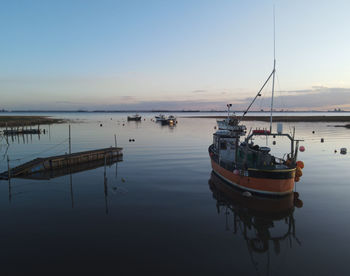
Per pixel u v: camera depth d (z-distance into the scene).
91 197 16.31
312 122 105.25
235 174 17.41
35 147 40.00
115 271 8.55
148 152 34.84
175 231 11.59
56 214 13.48
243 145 20.16
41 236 11.00
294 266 9.04
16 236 10.98
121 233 11.34
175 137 54.16
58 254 9.55
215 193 17.23
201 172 23.44
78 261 9.11
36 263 8.97
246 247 10.31
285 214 13.70
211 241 10.75
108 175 22.31
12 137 54.34
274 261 9.36
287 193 15.49
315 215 13.57
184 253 9.76
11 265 8.85
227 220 12.88
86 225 12.12
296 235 11.37
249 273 8.58
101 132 66.62
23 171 22.34
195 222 12.62
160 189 18.14
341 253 9.90
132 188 18.36
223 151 20.80
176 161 28.58
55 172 23.59
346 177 21.38
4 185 19.17
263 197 15.80
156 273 8.48
